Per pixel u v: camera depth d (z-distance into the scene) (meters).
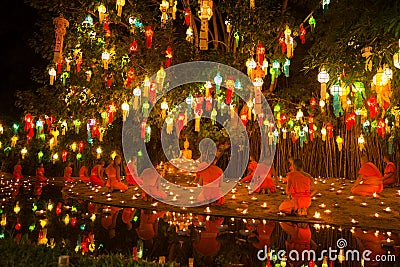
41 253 4.72
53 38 15.12
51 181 18.00
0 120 20.31
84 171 16.88
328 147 19.09
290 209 9.34
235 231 7.68
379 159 17.33
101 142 18.67
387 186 15.44
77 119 15.70
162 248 6.41
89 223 8.23
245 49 14.84
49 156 19.47
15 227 7.61
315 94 17.72
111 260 4.70
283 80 19.22
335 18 11.91
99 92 14.88
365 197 12.60
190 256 5.99
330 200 11.91
